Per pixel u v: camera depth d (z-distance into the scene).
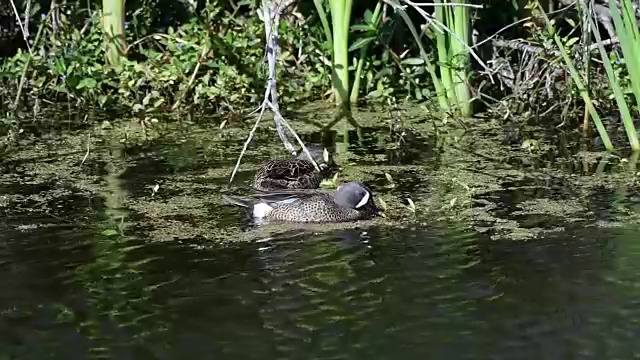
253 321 8.83
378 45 17.84
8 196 12.07
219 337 8.55
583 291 9.27
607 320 8.70
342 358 8.16
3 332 8.69
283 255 10.24
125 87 16.23
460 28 15.46
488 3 17.12
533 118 15.62
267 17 12.66
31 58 16.14
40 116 16.11
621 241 10.41
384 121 15.70
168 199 11.91
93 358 8.21
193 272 9.84
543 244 10.38
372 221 11.16
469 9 15.72
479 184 12.41
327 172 12.95
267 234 10.80
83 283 9.62
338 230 10.91
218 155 13.84
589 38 14.70
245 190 12.23
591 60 15.59
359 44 16.12
